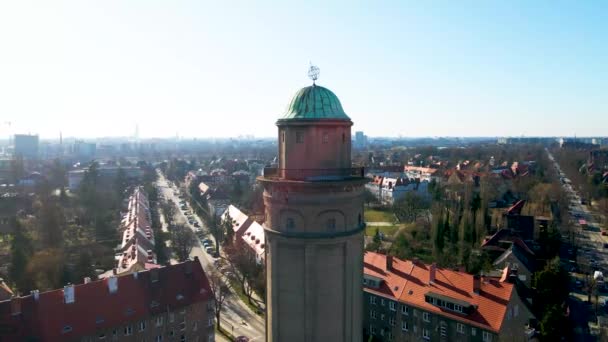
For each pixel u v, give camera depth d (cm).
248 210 15312
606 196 14800
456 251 9238
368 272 7069
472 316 5581
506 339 5106
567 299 7394
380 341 6644
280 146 2016
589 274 8762
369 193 16775
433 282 6266
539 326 5919
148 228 11406
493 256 9356
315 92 1978
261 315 7769
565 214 12431
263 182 1995
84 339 5328
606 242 11644
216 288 7844
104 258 9881
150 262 8056
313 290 1923
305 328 1939
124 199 18162
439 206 10975
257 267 8950
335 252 1936
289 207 1931
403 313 6341
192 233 12538
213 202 16350
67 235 11762
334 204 1917
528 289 7006
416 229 10725
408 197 13438
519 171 19438
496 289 5678
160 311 5981
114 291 5806
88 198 13912
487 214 11550
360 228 2012
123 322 5644
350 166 2039
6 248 10194
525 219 11000
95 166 19725
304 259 1928
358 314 2062
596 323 6988
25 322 5097
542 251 9762
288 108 2009
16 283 7712
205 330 6456
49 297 5362
